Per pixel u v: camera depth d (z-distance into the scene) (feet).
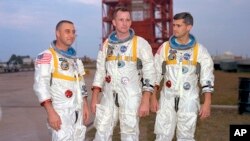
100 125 15.29
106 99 15.26
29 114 36.47
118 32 15.10
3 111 38.52
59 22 14.06
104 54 15.46
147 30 185.37
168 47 15.43
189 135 15.20
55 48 13.87
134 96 14.90
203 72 15.06
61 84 13.78
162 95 15.56
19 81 92.68
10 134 26.63
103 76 15.67
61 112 13.71
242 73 119.96
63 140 13.55
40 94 13.30
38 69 13.52
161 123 15.38
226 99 45.96
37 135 26.23
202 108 14.97
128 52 14.96
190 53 15.11
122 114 14.97
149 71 14.89
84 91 14.67
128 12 14.94
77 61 14.58
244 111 34.58
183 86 15.03
